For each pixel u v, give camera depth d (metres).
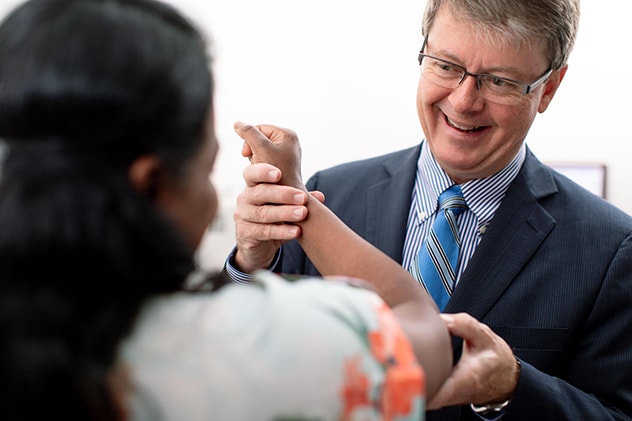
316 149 2.86
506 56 1.05
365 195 1.31
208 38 0.51
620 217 1.17
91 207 0.43
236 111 2.79
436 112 1.15
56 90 0.43
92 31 0.44
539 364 1.10
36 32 0.44
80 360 0.42
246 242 1.06
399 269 0.70
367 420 0.49
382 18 2.76
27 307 0.41
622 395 1.07
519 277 1.13
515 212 1.16
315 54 2.81
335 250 0.80
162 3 0.50
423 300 0.66
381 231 1.25
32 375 0.40
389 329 0.51
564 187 1.23
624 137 2.49
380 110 2.80
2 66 0.44
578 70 2.51
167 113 0.46
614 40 2.46
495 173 1.18
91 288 0.44
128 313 0.45
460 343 1.02
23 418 0.41
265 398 0.46
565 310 1.10
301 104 2.83
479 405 0.91
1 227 0.42
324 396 0.47
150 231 0.45
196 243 0.55
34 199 0.43
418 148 1.33
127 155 0.46
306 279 0.60
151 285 0.48
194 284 0.53
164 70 0.46
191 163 0.50
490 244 1.14
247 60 2.79
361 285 0.58
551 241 1.15
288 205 0.89
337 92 2.82
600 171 2.50
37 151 0.43
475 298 1.12
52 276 0.42
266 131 1.03
